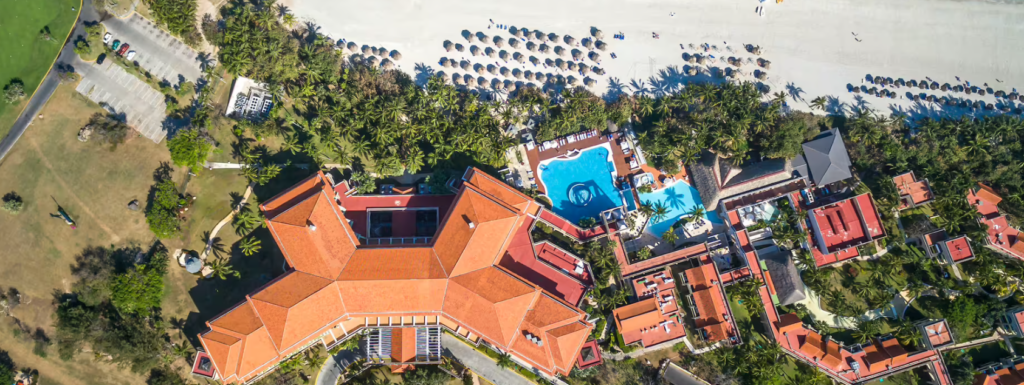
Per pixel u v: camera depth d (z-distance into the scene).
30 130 91.88
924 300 94.94
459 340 91.06
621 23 101.81
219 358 80.44
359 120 90.00
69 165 91.25
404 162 90.94
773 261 92.75
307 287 80.81
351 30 99.06
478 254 82.81
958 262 91.81
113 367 89.25
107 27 95.19
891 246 95.94
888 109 101.25
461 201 84.38
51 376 88.44
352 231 84.75
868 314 94.31
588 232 90.38
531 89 95.94
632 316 87.19
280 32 92.88
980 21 103.44
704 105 96.00
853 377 90.06
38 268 89.31
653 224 95.50
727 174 92.62
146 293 86.00
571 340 83.12
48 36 93.38
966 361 92.38
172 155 87.31
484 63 99.62
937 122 97.94
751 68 101.19
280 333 79.44
